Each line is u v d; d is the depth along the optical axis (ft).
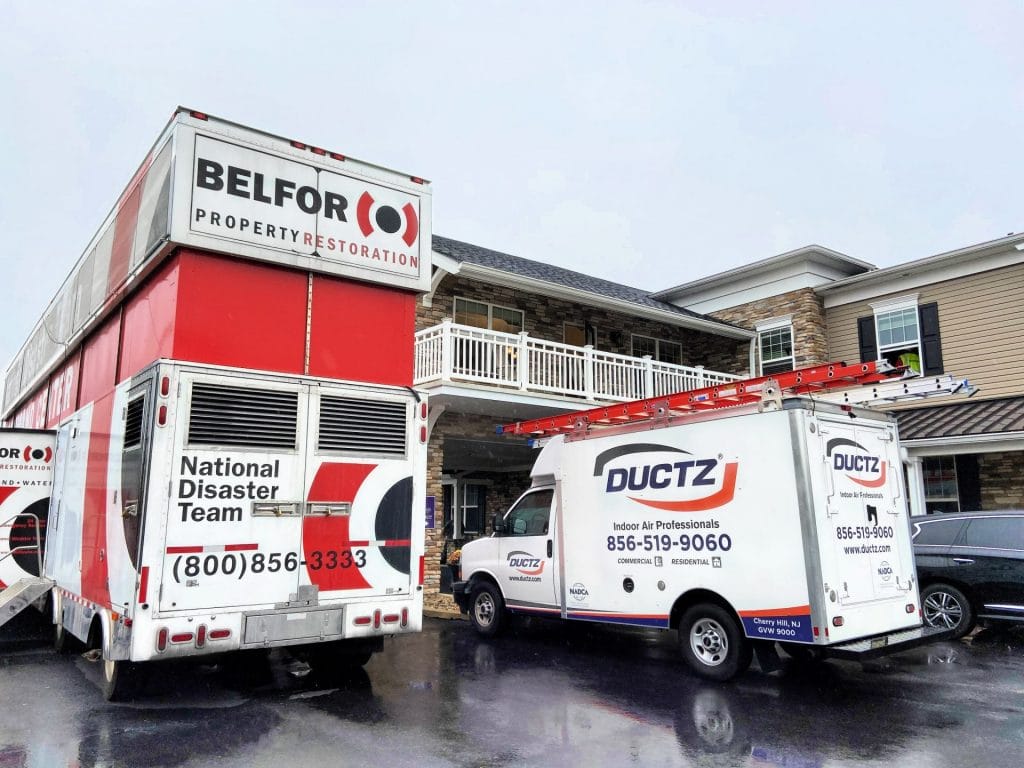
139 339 23.17
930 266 57.67
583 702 21.74
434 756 16.94
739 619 23.71
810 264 64.13
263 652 27.76
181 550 19.12
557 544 29.91
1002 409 49.70
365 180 24.41
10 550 31.55
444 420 48.06
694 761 16.70
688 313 65.87
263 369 21.71
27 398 45.39
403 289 25.07
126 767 16.11
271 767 16.17
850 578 22.80
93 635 22.70
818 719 19.92
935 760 16.65
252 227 21.81
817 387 26.96
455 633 34.35
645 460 26.99
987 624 33.19
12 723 19.34
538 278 53.36
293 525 20.86
